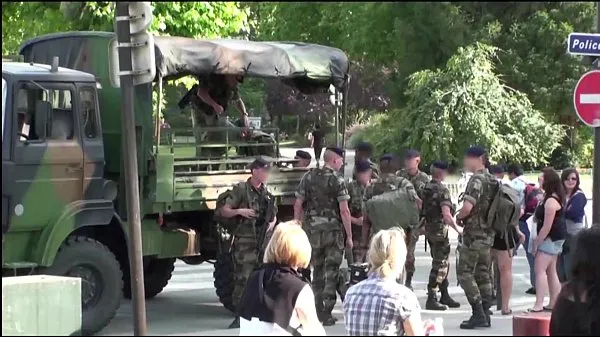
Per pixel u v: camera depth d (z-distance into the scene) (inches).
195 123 523.2
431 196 517.0
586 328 295.4
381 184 495.8
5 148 420.8
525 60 428.1
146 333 362.3
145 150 471.2
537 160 482.0
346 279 469.1
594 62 465.4
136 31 333.1
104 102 476.7
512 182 577.6
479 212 468.4
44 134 432.5
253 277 282.0
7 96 422.9
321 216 466.6
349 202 498.6
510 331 450.9
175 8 673.0
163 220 490.6
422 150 469.1
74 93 443.8
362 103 491.5
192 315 501.4
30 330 390.6
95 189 450.0
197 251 499.8
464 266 468.1
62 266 435.8
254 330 277.4
